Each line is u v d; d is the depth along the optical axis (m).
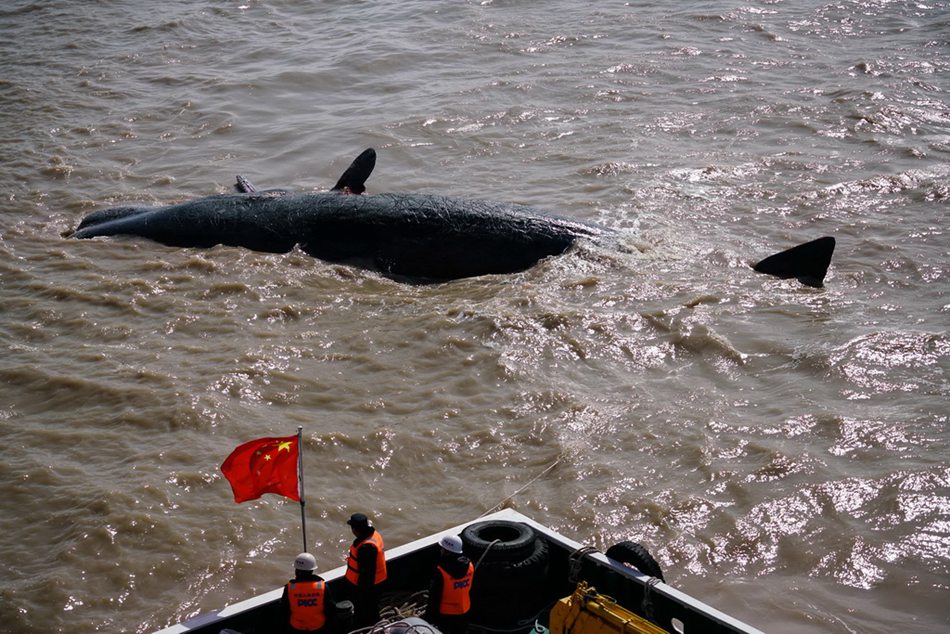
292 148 21.83
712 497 10.02
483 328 13.58
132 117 24.33
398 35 30.12
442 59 27.98
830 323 13.68
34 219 18.33
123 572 8.98
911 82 25.33
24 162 21.34
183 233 16.95
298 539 9.47
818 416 11.37
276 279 15.41
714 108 23.70
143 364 12.68
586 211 17.94
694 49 28.20
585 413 11.57
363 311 14.41
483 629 7.40
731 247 16.38
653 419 11.45
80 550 9.22
